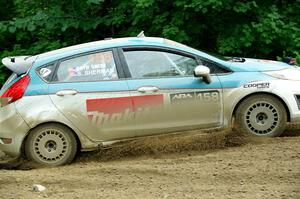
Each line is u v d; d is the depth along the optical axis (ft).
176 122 36.70
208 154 35.27
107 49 37.42
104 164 35.78
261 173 30.40
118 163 35.63
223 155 34.47
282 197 26.48
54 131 36.55
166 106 36.55
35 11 63.46
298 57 52.65
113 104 36.47
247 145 36.17
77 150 37.01
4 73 62.49
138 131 36.65
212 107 36.78
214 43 58.13
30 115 36.27
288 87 37.09
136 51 37.42
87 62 37.19
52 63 37.24
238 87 36.83
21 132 36.47
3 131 36.91
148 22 58.54
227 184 29.14
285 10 58.03
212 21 56.90
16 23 60.90
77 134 36.58
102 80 36.88
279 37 55.98
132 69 37.14
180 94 36.60
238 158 33.63
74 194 28.71
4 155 42.37
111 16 60.29
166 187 29.19
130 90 36.52
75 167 35.60
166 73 37.06
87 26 59.77
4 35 65.57
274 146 35.19
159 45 37.50
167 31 55.47
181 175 31.09
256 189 27.91
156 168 32.71
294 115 36.99
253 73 37.24
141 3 54.80
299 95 37.17
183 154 36.29
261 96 36.91
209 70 36.29
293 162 31.86
